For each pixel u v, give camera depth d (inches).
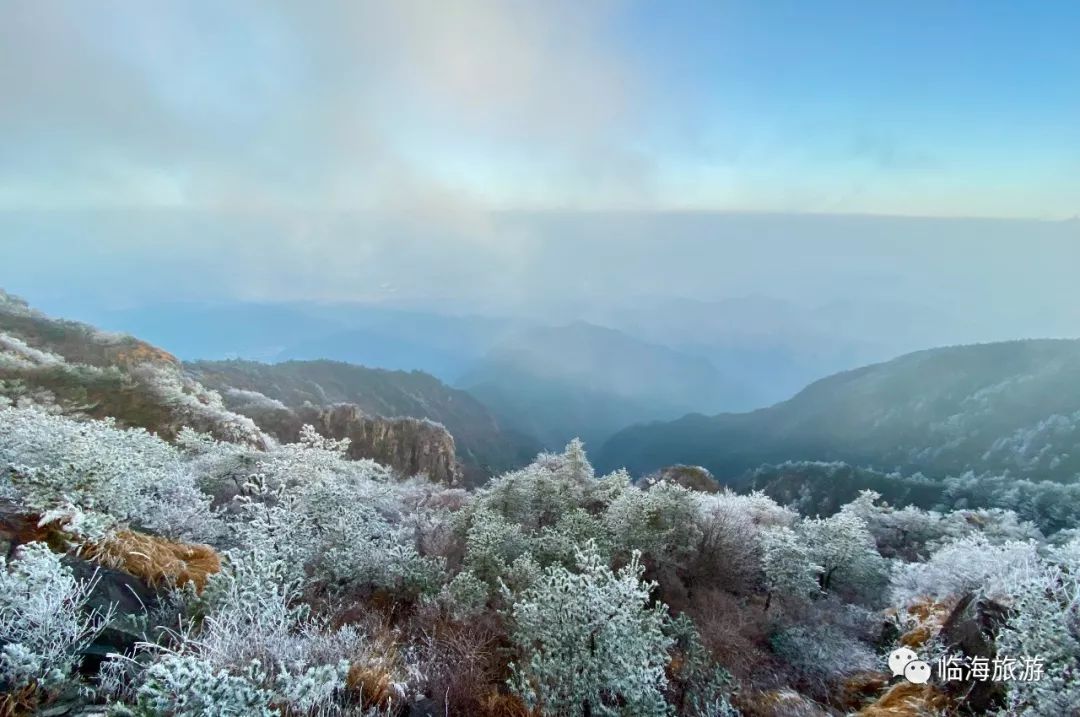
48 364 1435.8
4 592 178.9
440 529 673.6
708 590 653.3
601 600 275.0
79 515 259.1
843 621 549.6
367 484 786.8
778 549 673.0
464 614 351.9
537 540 599.5
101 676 176.7
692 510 791.1
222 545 404.8
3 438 345.1
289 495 524.1
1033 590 269.3
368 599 373.4
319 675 177.9
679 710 305.1
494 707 237.3
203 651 187.3
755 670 415.8
